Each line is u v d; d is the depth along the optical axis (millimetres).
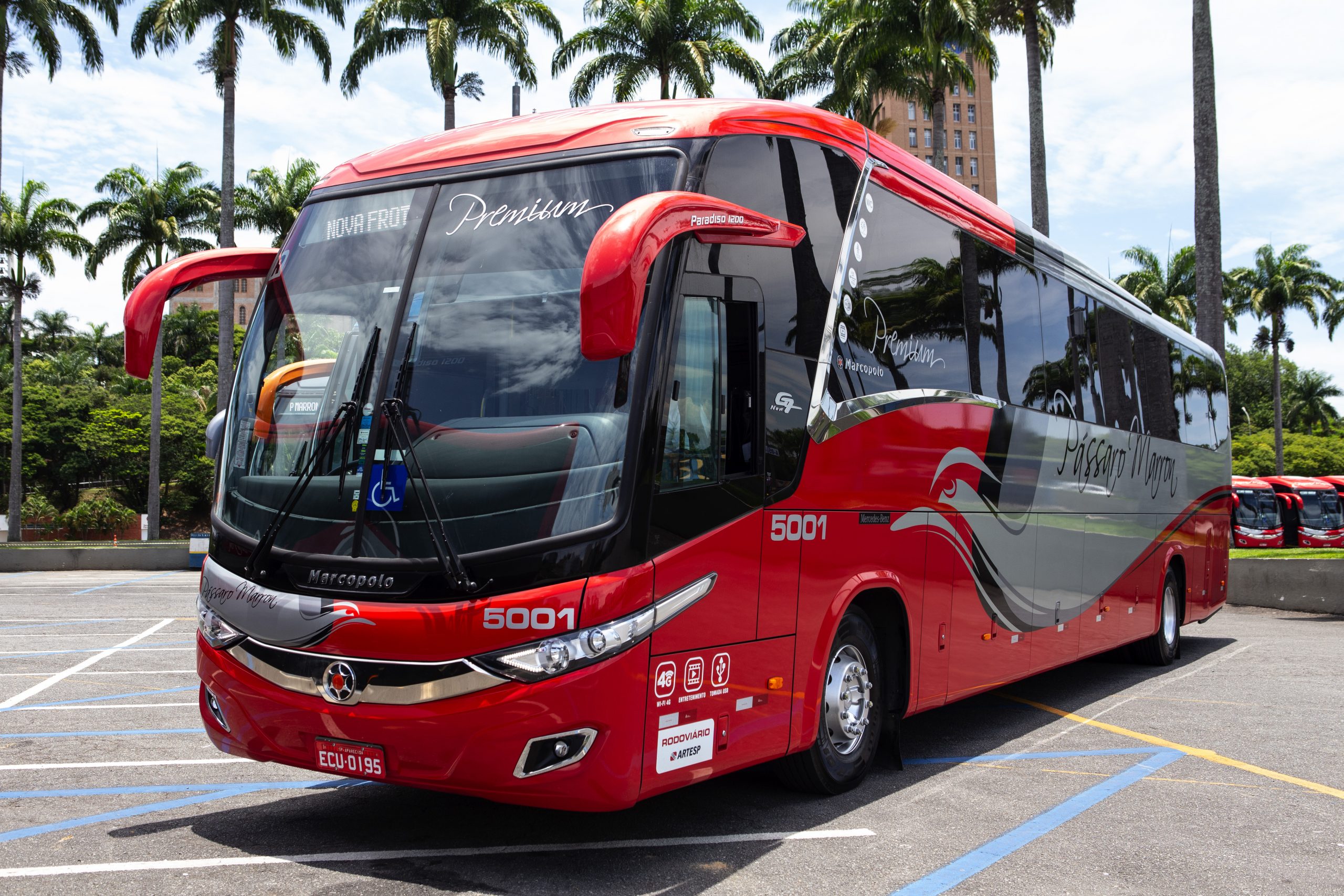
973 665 7160
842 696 5844
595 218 4785
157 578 24188
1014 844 5059
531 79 33344
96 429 61344
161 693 8828
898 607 6285
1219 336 21750
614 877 4477
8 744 6957
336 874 4457
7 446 60219
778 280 5301
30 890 4219
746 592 4875
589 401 4410
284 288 5359
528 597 4121
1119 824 5438
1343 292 61250
